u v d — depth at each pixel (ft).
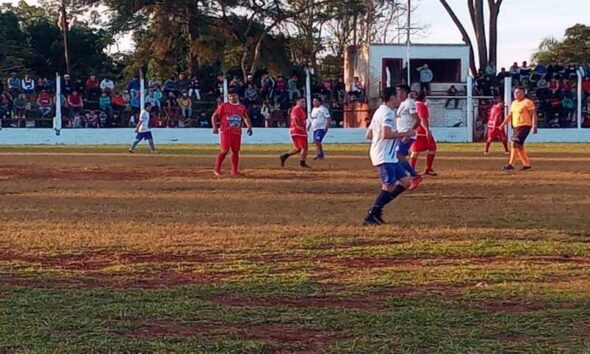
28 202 51.06
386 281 28.19
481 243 35.45
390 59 155.63
